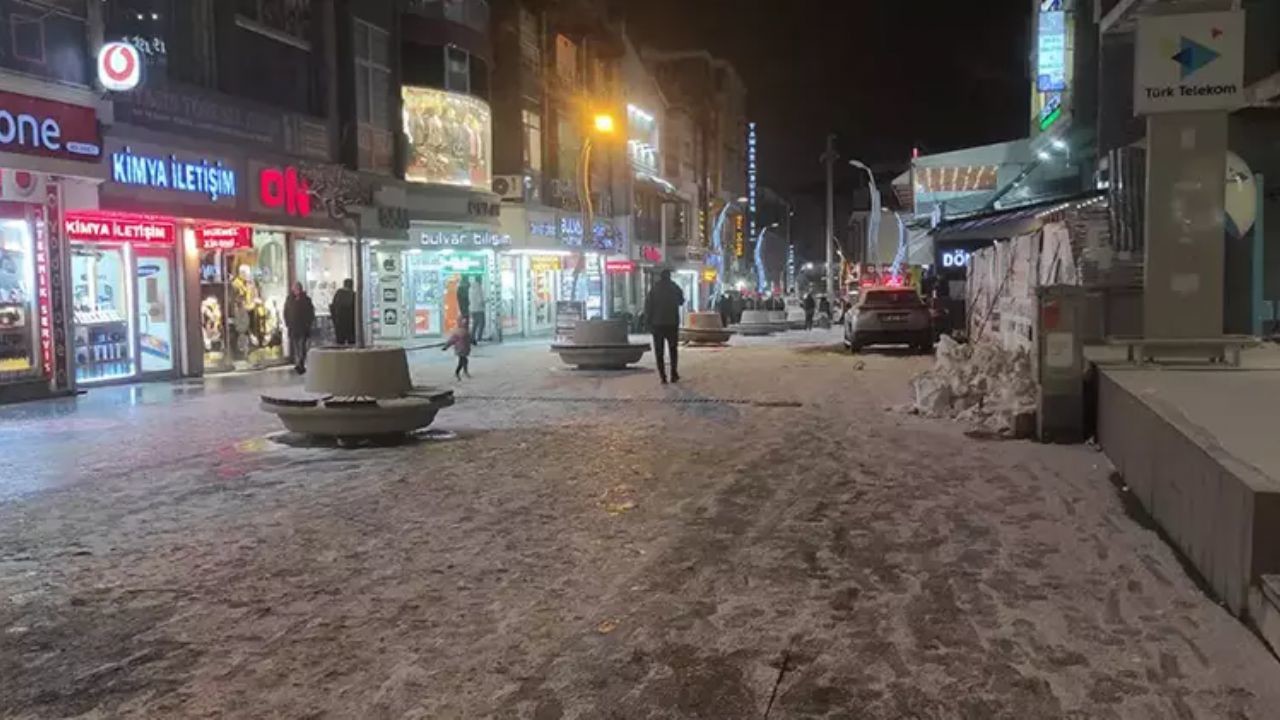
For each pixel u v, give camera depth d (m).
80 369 17.27
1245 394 8.18
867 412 13.05
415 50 28.06
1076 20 24.30
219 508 7.67
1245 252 15.91
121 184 17.02
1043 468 8.98
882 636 4.84
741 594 5.52
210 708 4.09
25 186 15.23
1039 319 10.41
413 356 25.02
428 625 5.05
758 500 7.85
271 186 21.23
